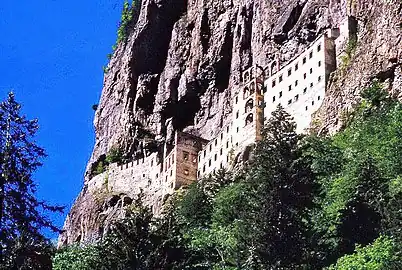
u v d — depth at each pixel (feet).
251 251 217.97
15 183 155.94
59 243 636.48
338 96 419.95
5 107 160.66
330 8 486.38
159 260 196.95
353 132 378.73
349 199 247.50
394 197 228.63
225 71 600.80
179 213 357.82
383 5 425.28
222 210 325.21
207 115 597.11
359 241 228.22
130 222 202.08
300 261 216.13
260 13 563.48
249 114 469.98
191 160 520.83
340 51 444.14
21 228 155.12
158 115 632.79
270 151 234.17
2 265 154.20
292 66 462.60
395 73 401.29
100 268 198.29
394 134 340.59
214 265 238.27
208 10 628.69
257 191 227.61
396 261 192.13
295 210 223.92
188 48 640.58
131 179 596.70
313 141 349.41
